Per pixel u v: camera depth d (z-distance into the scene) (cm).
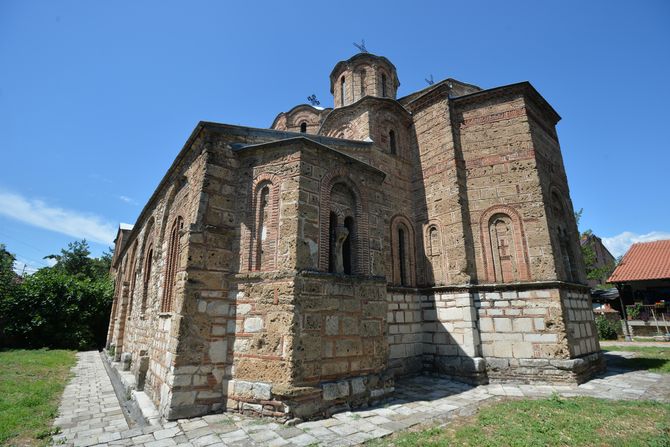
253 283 909
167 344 932
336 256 1007
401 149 1608
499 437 655
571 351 1158
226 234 970
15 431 743
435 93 1555
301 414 788
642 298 2881
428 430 714
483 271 1330
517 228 1315
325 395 838
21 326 2322
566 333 1155
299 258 888
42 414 873
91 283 2805
